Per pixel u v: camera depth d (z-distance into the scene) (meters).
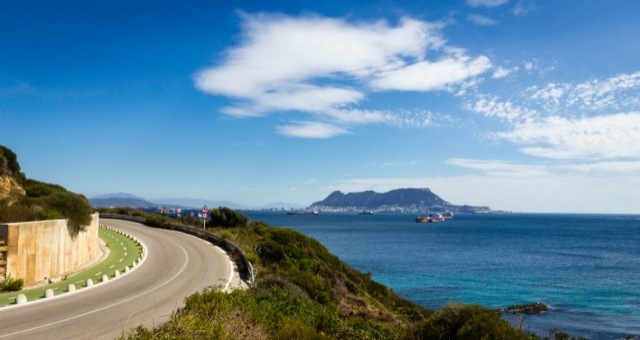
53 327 14.21
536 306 39.97
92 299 19.27
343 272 35.53
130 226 56.38
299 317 15.07
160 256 34.28
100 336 13.26
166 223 56.22
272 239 39.53
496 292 46.88
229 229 47.78
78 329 14.03
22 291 20.34
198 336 9.98
